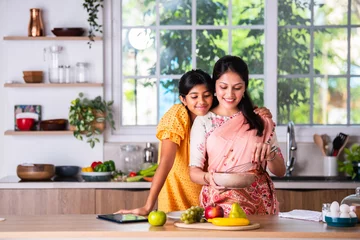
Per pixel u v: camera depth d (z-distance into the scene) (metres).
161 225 3.05
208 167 3.51
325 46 6.03
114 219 3.18
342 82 5.99
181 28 5.99
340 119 6.00
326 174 5.79
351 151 5.91
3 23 5.89
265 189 3.50
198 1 5.99
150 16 5.99
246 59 5.99
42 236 2.88
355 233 2.88
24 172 5.45
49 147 5.88
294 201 5.31
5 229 2.95
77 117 5.68
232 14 6.00
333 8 6.02
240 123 3.47
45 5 5.86
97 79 5.87
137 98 6.00
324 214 3.19
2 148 5.91
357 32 6.03
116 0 5.94
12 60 5.86
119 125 5.96
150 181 5.39
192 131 3.52
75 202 5.34
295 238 2.91
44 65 5.88
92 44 5.86
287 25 6.01
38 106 5.86
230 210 3.36
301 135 5.94
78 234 2.88
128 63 5.99
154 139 5.93
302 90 6.03
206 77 3.52
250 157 3.44
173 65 6.01
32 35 5.78
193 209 3.07
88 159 5.88
